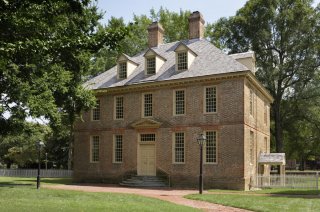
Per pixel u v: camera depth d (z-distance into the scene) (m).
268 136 36.53
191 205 17.09
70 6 10.23
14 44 9.23
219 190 25.41
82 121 33.16
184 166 28.39
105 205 14.98
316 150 51.88
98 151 33.50
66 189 22.97
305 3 44.19
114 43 9.95
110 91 33.06
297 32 43.31
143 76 31.98
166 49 34.50
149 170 30.25
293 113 45.81
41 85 25.14
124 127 31.98
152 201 17.38
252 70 31.81
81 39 9.77
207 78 27.92
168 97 29.92
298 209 15.58
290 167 88.69
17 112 24.55
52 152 54.25
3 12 8.89
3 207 13.38
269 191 24.00
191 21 34.53
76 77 29.64
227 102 27.22
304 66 42.97
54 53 9.95
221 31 48.97
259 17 44.34
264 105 35.22
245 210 15.77
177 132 29.14
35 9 10.52
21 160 54.03
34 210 12.81
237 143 26.38
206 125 27.84
